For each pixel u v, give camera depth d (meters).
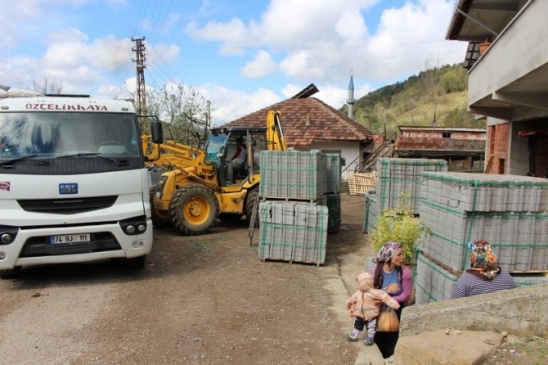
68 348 4.85
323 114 26.38
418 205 8.16
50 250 6.68
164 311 5.96
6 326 5.45
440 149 20.16
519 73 7.26
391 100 71.69
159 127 8.12
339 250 9.87
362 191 20.64
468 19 14.50
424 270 5.61
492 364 3.46
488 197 4.67
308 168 8.95
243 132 12.15
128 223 7.03
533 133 11.23
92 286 7.02
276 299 6.51
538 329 3.89
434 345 3.64
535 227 4.78
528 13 6.85
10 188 6.52
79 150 7.02
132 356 4.67
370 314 4.84
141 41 29.88
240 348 4.87
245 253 9.33
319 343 5.03
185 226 10.99
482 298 4.03
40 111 7.13
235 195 11.91
